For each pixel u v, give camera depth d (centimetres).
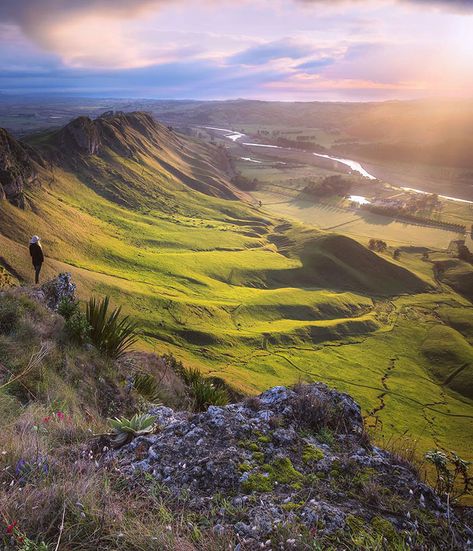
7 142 15812
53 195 17262
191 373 1453
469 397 9825
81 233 14200
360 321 12962
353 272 16775
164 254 15425
